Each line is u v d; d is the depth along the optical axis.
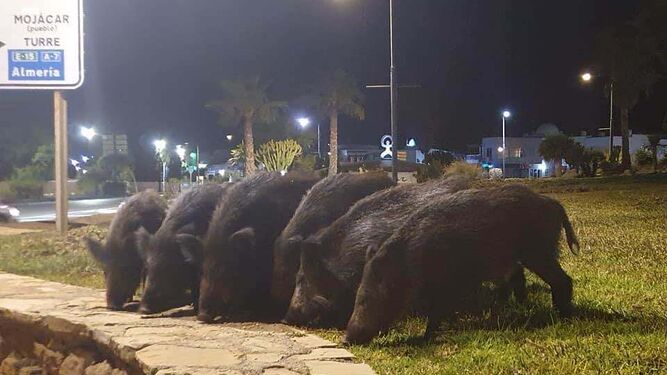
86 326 7.25
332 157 49.72
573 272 9.76
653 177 33.28
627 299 7.87
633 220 16.56
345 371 5.39
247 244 8.12
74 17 16.50
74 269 12.10
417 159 67.62
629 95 45.25
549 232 7.31
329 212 8.34
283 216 8.86
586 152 49.53
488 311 7.70
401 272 6.79
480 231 6.96
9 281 10.70
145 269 8.97
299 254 8.00
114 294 8.88
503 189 7.31
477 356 5.97
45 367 7.89
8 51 16.52
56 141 16.62
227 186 9.51
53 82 16.42
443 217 6.99
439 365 5.84
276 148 38.62
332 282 7.71
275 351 6.02
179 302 8.78
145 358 5.82
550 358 5.72
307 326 7.78
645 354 5.61
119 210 9.54
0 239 16.06
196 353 5.96
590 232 14.29
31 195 43.94
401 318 6.97
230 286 8.12
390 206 7.77
